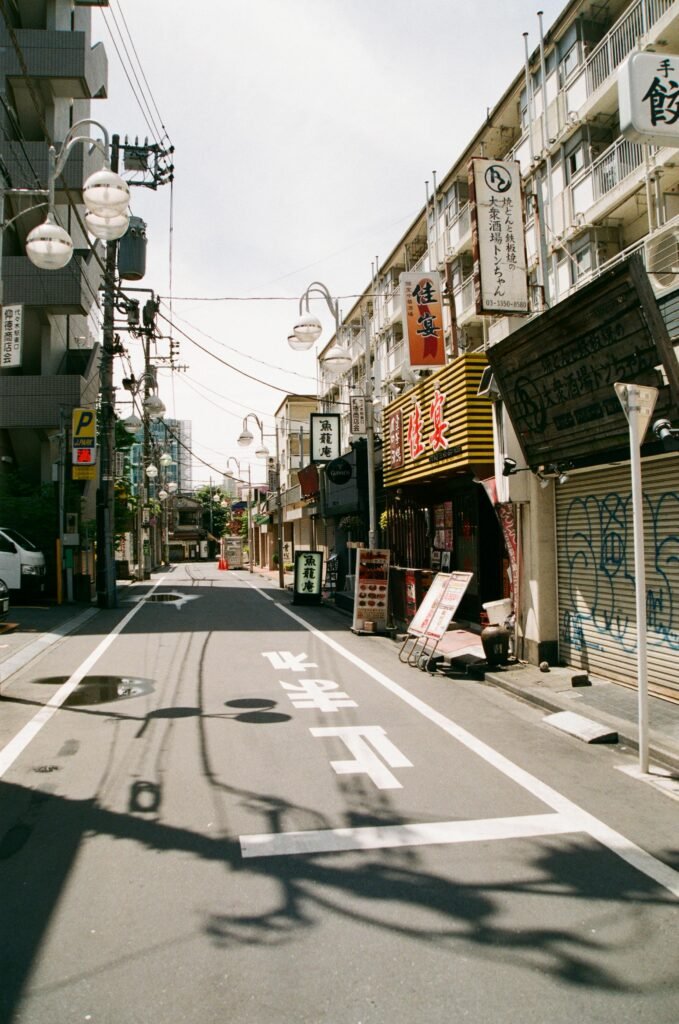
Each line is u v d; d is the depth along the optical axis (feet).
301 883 12.22
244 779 17.52
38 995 9.14
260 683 29.40
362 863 12.98
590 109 49.24
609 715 22.94
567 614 30.68
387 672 32.04
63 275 68.18
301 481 95.30
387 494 56.44
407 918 11.07
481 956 10.06
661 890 12.04
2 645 38.32
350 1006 8.96
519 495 31.83
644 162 43.57
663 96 19.21
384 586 45.50
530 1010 8.89
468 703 25.98
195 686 28.71
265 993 9.21
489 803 15.97
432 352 45.50
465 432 36.11
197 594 79.00
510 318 33.01
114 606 61.77
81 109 83.20
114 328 61.98
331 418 78.84
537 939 10.49
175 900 11.64
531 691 26.55
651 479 25.14
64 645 39.86
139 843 13.84
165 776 17.74
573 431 27.63
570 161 53.42
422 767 18.53
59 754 19.57
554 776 17.89
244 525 202.28
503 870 12.73
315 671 32.14
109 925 10.87
